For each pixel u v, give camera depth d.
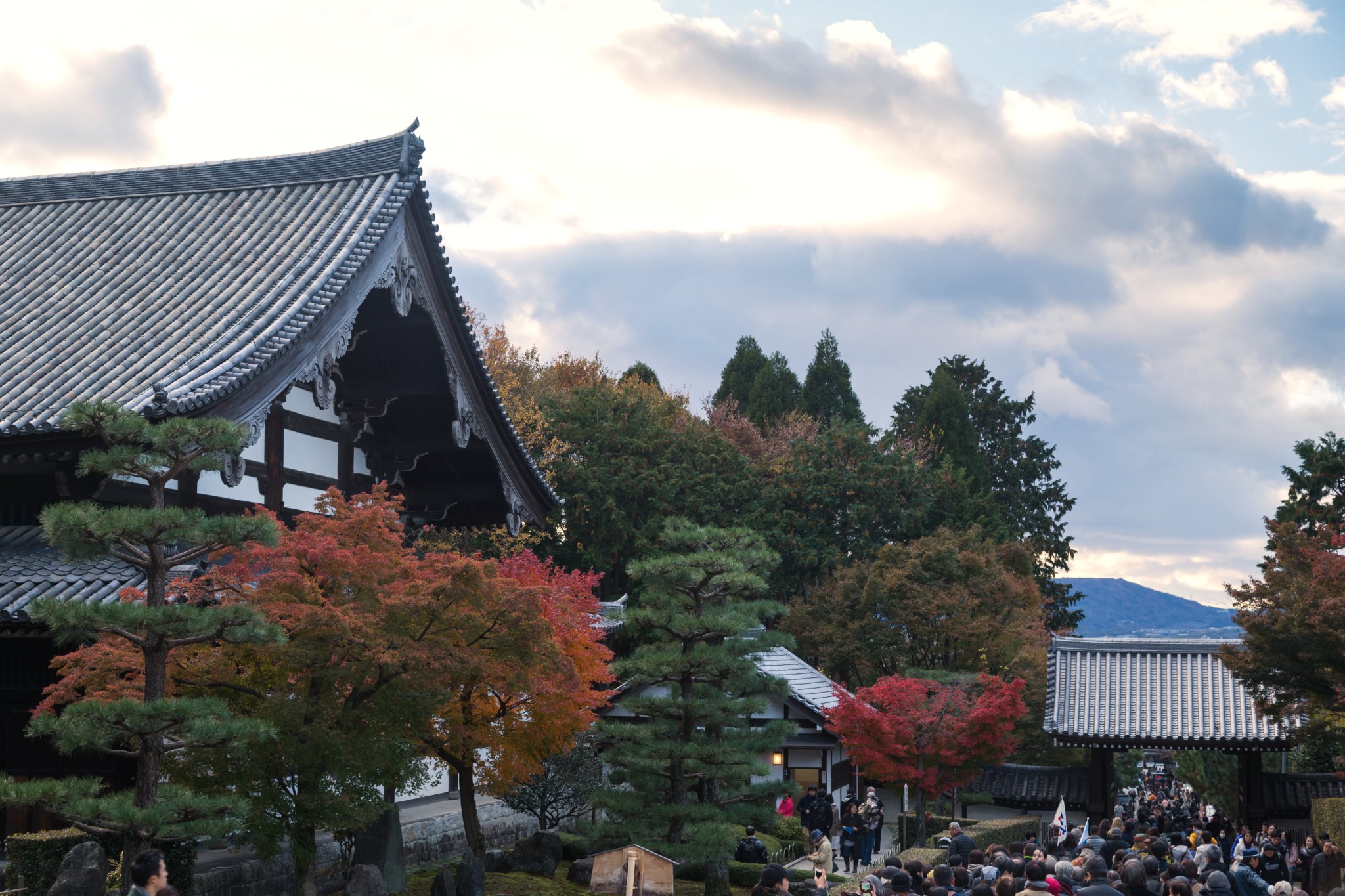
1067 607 82.75
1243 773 37.34
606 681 23.73
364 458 28.47
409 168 26.83
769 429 79.44
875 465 60.09
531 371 70.12
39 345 21.84
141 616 12.75
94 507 13.09
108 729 12.64
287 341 20.73
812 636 51.94
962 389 89.00
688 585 23.45
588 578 23.14
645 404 57.59
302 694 16.69
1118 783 48.94
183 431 13.21
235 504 22.73
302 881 17.20
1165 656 41.06
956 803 42.41
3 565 18.47
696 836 21.61
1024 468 86.38
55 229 27.95
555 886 22.66
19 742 18.45
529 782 27.86
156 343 21.27
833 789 39.00
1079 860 16.28
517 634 18.03
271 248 24.92
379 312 25.86
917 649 49.41
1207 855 17.48
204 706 12.91
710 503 55.06
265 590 16.16
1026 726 49.00
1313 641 27.25
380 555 16.81
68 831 16.23
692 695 23.38
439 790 28.00
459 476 30.47
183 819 13.33
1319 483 54.22
